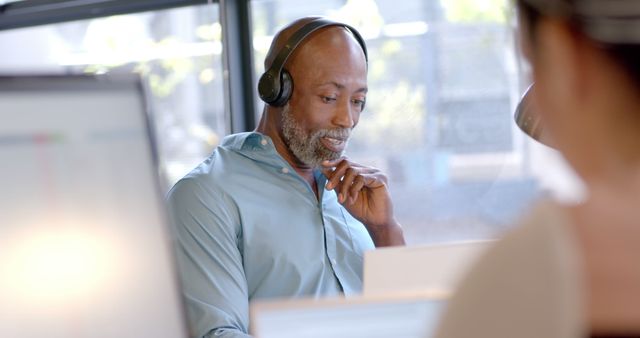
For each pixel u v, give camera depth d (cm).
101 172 99
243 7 337
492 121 308
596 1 57
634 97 58
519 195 302
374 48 320
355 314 93
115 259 100
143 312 101
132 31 355
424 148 317
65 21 368
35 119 95
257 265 222
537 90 63
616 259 58
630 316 57
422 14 314
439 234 313
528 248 60
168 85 351
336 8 324
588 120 60
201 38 343
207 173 225
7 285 92
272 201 226
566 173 65
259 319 91
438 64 314
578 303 57
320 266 226
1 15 380
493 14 306
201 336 205
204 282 211
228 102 336
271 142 232
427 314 93
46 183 95
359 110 236
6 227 92
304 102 229
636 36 56
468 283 62
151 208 103
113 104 101
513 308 59
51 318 94
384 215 233
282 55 229
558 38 60
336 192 232
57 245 95
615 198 60
